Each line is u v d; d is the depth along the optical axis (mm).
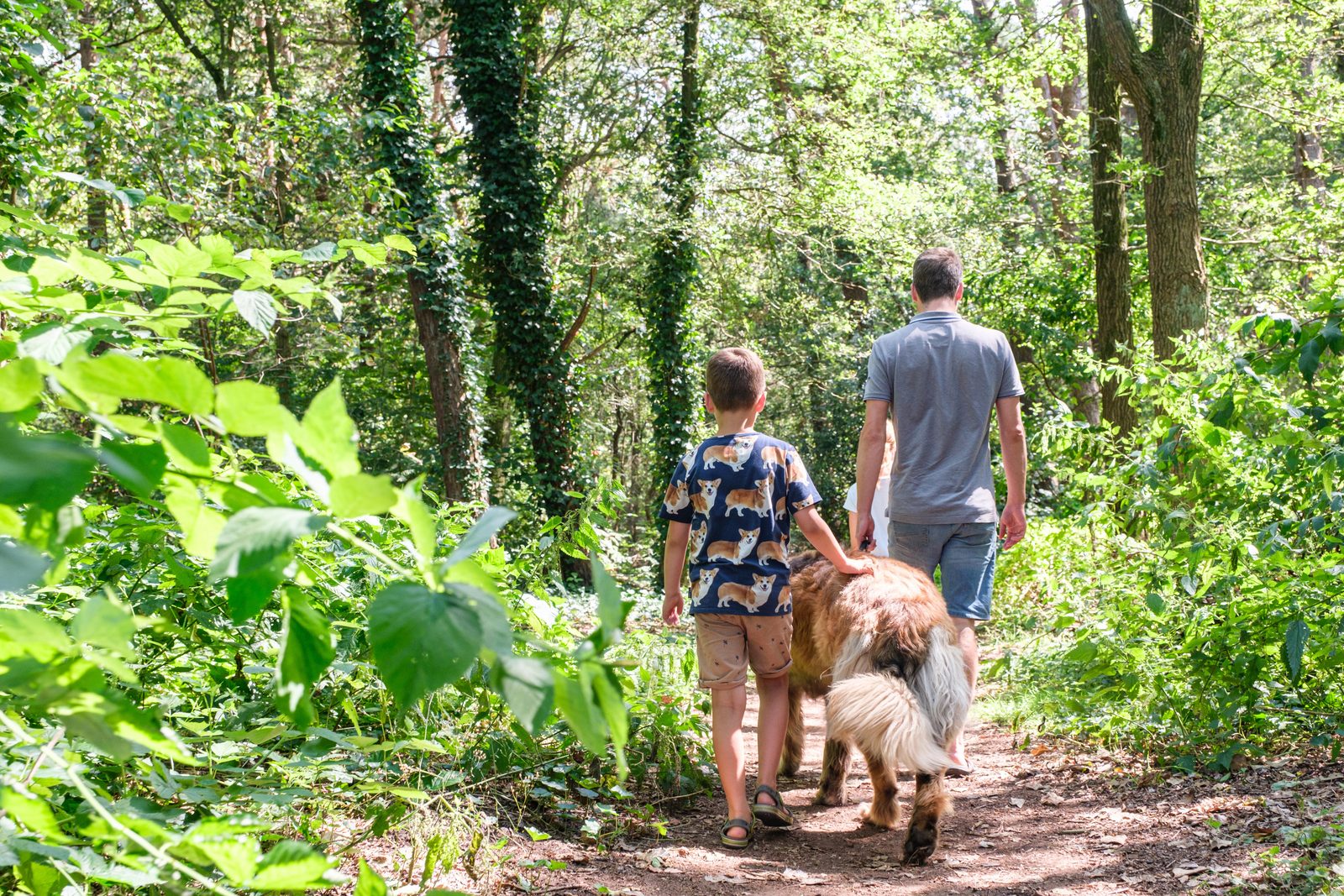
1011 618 8656
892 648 3477
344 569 3082
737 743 3742
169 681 2789
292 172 10820
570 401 20297
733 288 22828
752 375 3926
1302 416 4355
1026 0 18672
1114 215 14461
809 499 3799
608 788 3887
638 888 3057
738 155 21625
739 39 20047
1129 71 11906
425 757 3486
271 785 2521
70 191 6551
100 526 2670
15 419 768
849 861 3490
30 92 5875
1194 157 11945
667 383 21141
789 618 3834
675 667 4914
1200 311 11828
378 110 12109
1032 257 19984
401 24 16953
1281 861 2895
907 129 23172
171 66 17734
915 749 3238
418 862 2902
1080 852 3406
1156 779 4105
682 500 3912
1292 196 20625
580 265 20484
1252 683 4195
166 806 2160
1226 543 4633
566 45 20828
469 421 18281
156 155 8062
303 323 14820
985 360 4359
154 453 835
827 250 23094
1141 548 5453
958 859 3469
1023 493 4496
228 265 1701
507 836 3309
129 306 1738
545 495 19578
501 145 18906
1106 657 4750
